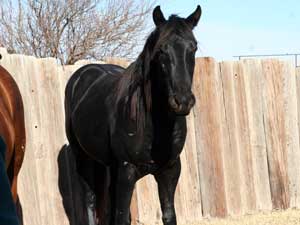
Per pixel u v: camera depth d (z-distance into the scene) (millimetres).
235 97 5938
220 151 5797
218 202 5781
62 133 5180
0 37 9633
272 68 6105
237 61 5953
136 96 3619
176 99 3207
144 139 3621
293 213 5887
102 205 4734
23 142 3945
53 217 5094
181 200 5602
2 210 1124
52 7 9953
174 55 3268
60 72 5238
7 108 3740
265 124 6082
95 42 10109
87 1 10102
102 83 4301
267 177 6098
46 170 5055
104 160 4105
